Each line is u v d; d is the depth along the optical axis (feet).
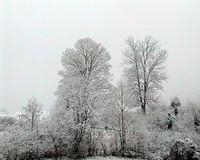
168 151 51.98
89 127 51.55
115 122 57.67
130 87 72.23
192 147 47.16
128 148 56.18
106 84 66.33
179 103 71.31
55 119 53.21
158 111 69.67
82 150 53.83
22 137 52.01
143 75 74.59
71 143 53.42
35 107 64.59
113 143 57.00
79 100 53.67
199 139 53.98
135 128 57.52
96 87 60.75
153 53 76.18
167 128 66.80
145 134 57.11
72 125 52.16
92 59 70.08
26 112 63.93
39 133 53.83
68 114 52.54
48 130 52.70
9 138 51.67
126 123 57.62
